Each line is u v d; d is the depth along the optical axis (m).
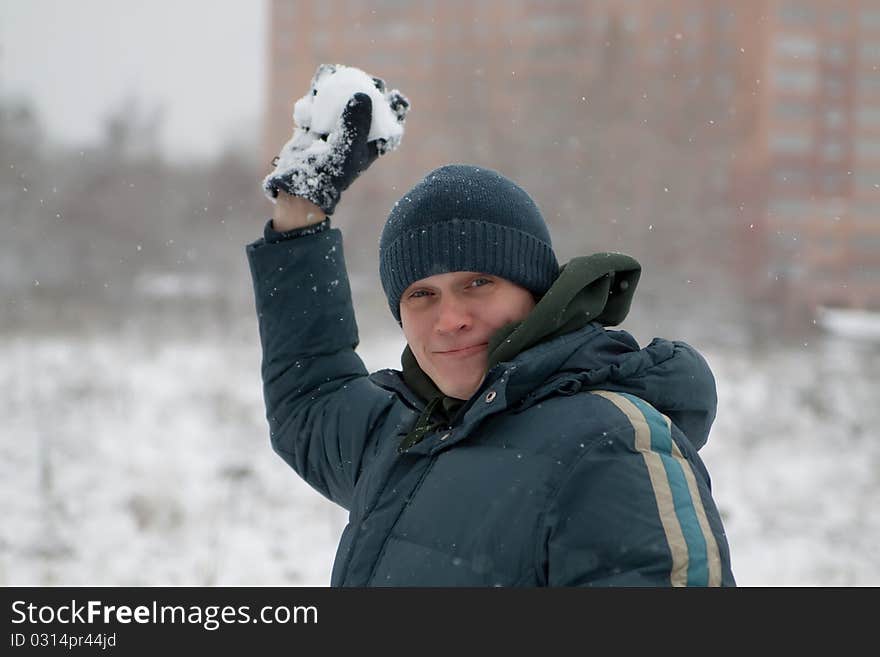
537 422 2.04
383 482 2.32
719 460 10.99
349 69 3.04
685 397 2.19
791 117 53.44
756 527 8.40
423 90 52.25
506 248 2.24
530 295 2.32
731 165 34.97
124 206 31.06
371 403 2.83
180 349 18.27
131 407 12.16
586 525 1.87
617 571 1.83
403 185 35.66
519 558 1.94
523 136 33.72
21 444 9.92
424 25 53.78
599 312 2.23
